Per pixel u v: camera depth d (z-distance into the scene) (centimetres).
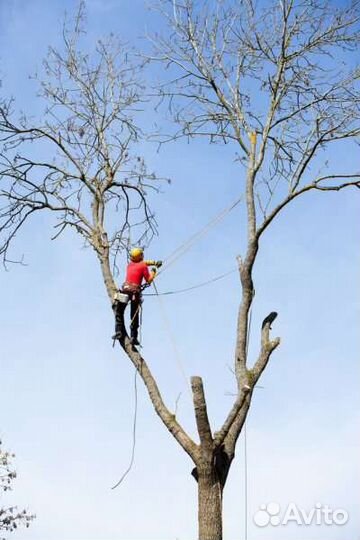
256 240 1284
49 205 1407
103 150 1420
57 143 1407
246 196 1311
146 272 1315
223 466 1176
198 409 1163
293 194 1299
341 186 1303
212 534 1136
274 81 1363
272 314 1289
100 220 1391
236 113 1375
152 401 1234
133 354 1277
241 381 1212
